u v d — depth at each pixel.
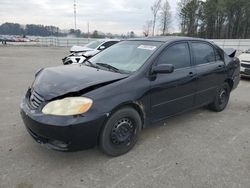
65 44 38.91
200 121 5.04
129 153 3.66
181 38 4.61
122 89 3.44
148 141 4.06
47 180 3.00
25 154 3.55
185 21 57.34
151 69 3.85
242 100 6.82
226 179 3.10
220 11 59.09
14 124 4.60
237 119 5.23
